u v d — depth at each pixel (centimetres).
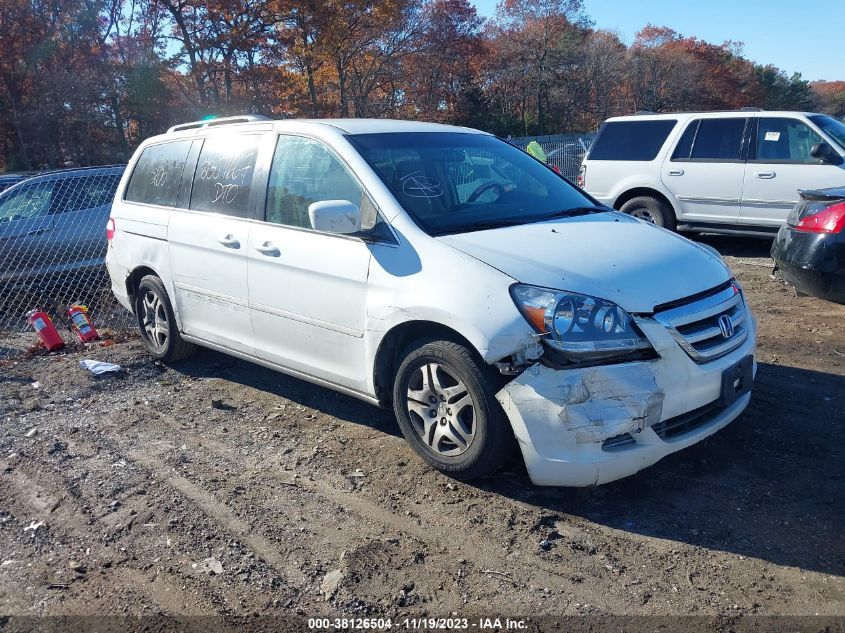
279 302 464
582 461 338
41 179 981
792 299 729
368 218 417
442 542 341
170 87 3484
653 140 1027
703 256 409
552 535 343
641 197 1041
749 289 785
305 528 358
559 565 321
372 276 404
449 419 383
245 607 303
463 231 405
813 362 545
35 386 578
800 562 315
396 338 408
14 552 351
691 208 994
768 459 400
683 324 356
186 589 316
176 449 454
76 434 484
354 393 438
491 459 367
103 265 991
